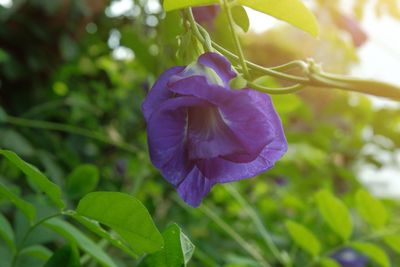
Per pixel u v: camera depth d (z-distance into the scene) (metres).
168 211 0.49
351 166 0.63
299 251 0.47
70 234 0.20
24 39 0.48
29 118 0.48
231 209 0.52
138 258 0.20
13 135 0.41
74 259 0.20
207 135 0.17
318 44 0.47
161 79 0.17
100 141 0.49
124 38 0.44
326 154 0.59
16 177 0.40
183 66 0.17
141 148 0.50
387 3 0.52
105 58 0.56
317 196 0.32
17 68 0.48
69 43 0.49
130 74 0.56
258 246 0.49
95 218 0.18
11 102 0.48
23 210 0.21
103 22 0.54
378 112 0.58
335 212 0.32
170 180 0.18
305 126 0.58
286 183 0.62
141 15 0.46
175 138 0.17
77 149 0.48
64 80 0.52
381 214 0.33
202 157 0.17
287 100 0.35
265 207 0.55
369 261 0.52
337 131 0.61
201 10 0.24
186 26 0.18
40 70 0.49
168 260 0.18
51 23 0.48
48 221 0.21
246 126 0.17
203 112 0.17
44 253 0.23
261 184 0.60
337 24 0.49
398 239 0.33
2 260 0.24
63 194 0.31
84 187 0.31
